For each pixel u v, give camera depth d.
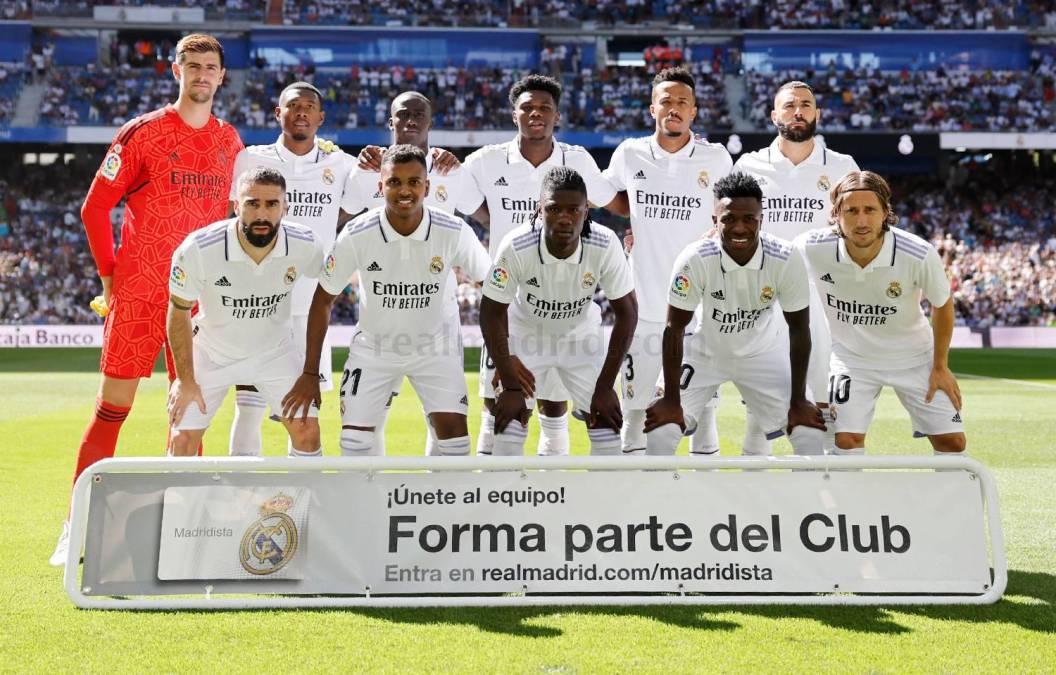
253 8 28.95
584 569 3.70
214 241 4.16
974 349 21.36
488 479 3.76
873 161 30.12
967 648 3.16
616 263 4.29
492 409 5.37
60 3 28.16
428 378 4.59
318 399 4.46
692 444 5.54
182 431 4.42
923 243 4.28
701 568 3.71
